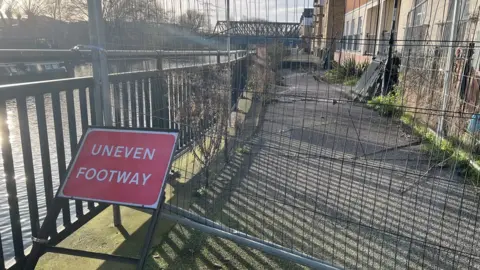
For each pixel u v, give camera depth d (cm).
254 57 422
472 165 371
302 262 201
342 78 552
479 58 447
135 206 174
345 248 233
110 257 177
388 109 533
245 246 228
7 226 267
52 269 197
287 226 257
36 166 382
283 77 384
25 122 176
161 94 301
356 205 300
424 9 762
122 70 270
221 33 294
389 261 221
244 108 425
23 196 314
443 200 312
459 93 461
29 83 176
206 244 231
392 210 294
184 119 308
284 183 333
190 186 313
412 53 709
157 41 278
